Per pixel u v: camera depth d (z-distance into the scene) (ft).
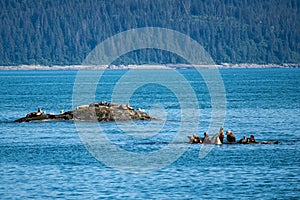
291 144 525.34
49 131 614.34
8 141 553.64
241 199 355.36
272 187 379.76
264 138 567.59
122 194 364.58
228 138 531.50
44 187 380.17
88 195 362.74
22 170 426.92
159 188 377.91
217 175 410.11
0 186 383.45
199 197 358.84
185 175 410.52
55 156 478.59
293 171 419.95
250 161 451.94
